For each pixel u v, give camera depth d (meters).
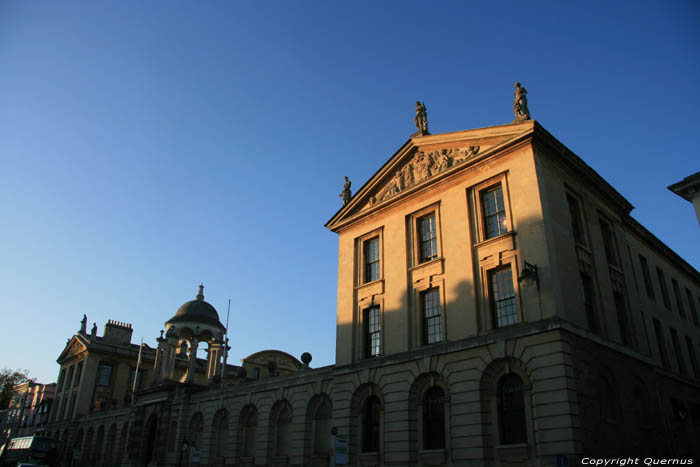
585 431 19.20
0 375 88.19
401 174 30.52
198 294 54.56
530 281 21.69
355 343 29.38
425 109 30.48
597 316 23.39
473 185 26.06
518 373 21.27
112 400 60.62
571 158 25.30
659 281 33.81
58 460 55.41
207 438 38.88
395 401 25.45
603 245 26.22
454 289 24.97
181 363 70.31
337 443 21.98
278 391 33.97
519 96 25.39
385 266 29.22
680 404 27.86
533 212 22.83
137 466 45.00
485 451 21.16
